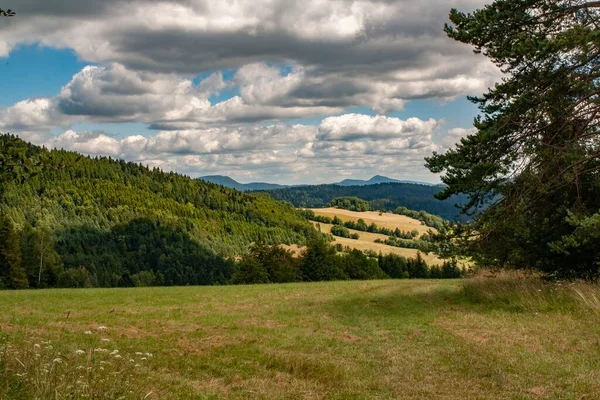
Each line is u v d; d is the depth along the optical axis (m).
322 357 10.68
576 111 15.91
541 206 17.47
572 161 15.57
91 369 6.59
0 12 6.36
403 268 98.62
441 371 9.38
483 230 17.44
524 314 14.66
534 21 16.75
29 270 81.50
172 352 10.99
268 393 7.93
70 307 20.86
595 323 12.45
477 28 16.52
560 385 8.18
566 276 18.14
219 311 19.31
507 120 16.25
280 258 72.81
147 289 34.25
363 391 8.15
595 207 16.92
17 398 5.65
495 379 8.69
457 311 16.48
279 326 15.18
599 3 16.05
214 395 7.66
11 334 11.80
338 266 78.25
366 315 17.00
